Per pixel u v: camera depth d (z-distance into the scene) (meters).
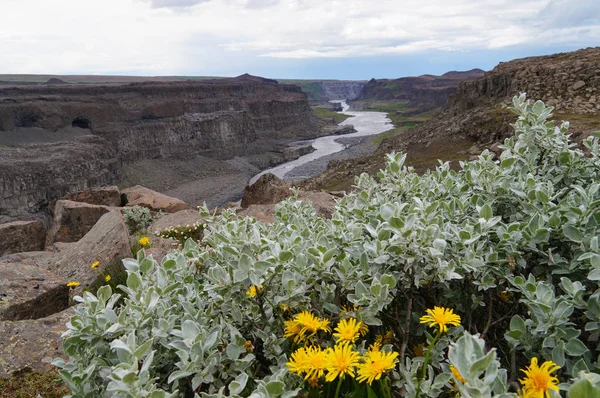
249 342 2.62
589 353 2.38
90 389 2.53
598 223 3.00
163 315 2.78
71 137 127.88
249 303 2.77
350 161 75.06
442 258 2.95
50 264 8.77
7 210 91.12
